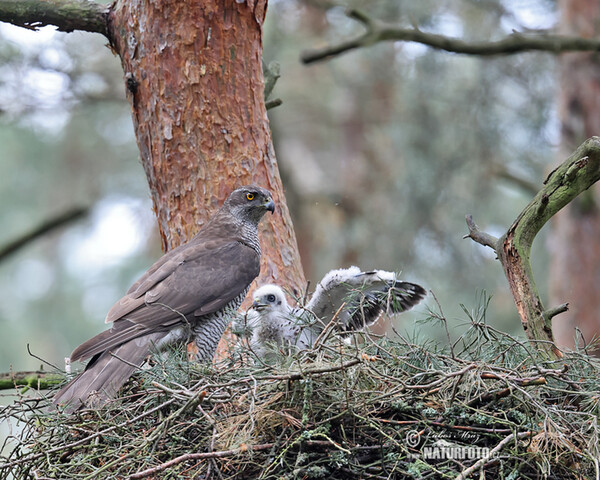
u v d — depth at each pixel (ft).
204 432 27.63
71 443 27.53
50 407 30.53
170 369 29.84
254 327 35.99
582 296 63.26
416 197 69.77
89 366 32.42
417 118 71.61
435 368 29.01
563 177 31.63
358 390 27.22
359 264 70.95
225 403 27.78
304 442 26.73
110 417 28.78
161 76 36.22
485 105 70.03
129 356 33.30
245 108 36.96
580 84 65.72
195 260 36.27
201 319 36.17
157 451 27.37
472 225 34.53
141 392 29.55
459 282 67.46
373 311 37.81
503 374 27.25
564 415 27.45
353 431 27.27
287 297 37.65
